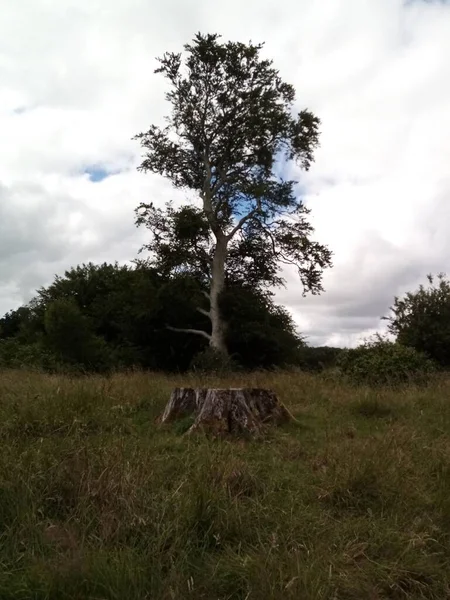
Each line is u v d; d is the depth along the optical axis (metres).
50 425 6.12
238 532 3.60
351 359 13.56
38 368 15.81
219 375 16.05
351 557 3.37
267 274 29.98
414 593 3.14
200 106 28.08
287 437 6.40
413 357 13.04
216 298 27.58
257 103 27.52
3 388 8.65
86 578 2.98
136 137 28.50
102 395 7.92
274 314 30.19
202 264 28.91
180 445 5.88
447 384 10.82
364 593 3.06
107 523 3.55
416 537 3.57
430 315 20.23
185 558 3.25
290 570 3.11
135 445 5.48
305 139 28.55
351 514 4.05
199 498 3.79
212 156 29.00
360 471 4.47
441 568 3.37
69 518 3.68
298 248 27.78
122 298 33.09
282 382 11.52
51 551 3.32
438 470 4.93
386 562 3.36
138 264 29.61
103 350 24.36
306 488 4.52
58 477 4.12
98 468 4.29
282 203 27.55
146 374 13.85
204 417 6.58
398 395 9.44
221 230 28.17
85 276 43.84
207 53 27.31
